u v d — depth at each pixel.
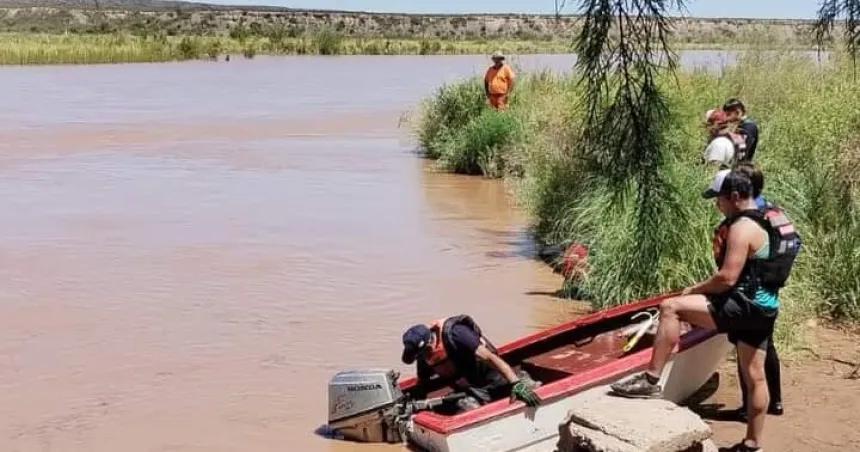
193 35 86.19
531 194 14.07
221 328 9.80
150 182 18.55
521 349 7.84
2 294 10.93
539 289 11.16
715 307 6.59
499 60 20.94
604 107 6.55
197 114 31.92
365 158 22.09
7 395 8.14
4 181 18.61
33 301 10.68
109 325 9.89
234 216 15.29
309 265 12.23
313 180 18.92
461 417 6.58
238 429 7.45
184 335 9.59
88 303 10.61
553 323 9.95
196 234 13.96
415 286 11.30
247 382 8.39
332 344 9.32
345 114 31.92
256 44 78.50
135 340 9.45
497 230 14.36
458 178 19.38
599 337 8.13
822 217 10.38
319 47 76.25
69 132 26.78
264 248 13.14
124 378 8.49
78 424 7.57
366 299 10.79
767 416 7.43
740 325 6.53
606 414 6.27
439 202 16.64
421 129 23.45
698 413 7.53
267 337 9.52
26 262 12.33
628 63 5.99
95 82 45.75
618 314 8.14
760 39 18.58
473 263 12.36
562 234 12.35
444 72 52.41
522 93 21.84
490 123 19.80
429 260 12.51
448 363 7.16
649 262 9.54
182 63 62.94
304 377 8.49
